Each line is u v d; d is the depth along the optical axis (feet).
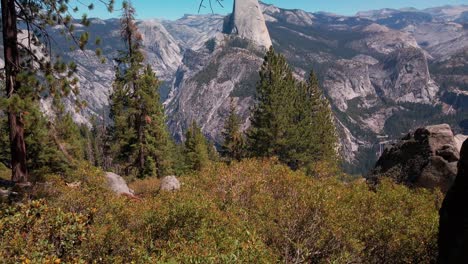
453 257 22.85
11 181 47.34
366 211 36.81
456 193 24.13
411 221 32.96
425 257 30.27
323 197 32.55
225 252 20.85
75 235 22.13
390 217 32.55
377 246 31.24
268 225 30.96
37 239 20.59
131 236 26.48
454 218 23.63
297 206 31.71
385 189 45.44
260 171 46.06
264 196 37.22
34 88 45.16
